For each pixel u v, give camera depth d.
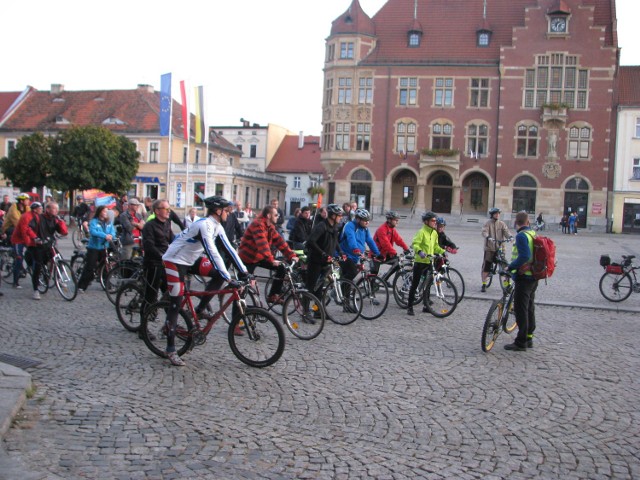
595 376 8.22
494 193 55.12
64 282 12.91
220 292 8.34
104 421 6.10
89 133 47.44
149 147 63.69
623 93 54.44
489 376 8.07
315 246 11.15
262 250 10.41
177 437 5.77
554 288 16.98
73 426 5.95
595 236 45.72
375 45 57.97
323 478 5.00
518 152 54.69
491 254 15.82
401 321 11.74
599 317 12.89
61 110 66.81
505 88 54.56
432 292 12.30
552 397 7.26
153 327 8.52
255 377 7.75
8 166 48.06
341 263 12.19
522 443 5.85
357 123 57.38
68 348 8.94
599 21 55.75
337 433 5.97
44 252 12.98
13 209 15.59
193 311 8.38
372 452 5.54
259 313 8.20
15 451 5.35
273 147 83.69
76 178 46.88
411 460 5.39
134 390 7.11
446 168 55.66
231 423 6.16
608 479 5.13
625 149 53.00
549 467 5.34
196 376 7.72
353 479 4.99
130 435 5.78
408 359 8.85
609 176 53.44
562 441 5.92
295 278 12.09
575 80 53.41
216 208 8.07
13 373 7.02
